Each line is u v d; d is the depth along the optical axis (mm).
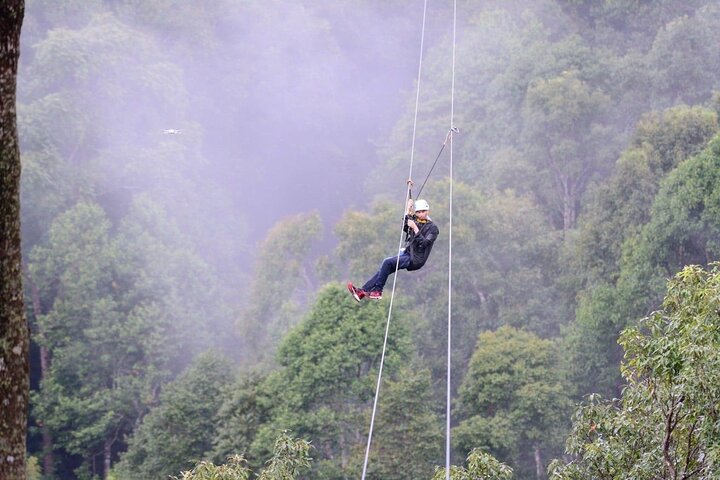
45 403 180750
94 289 197250
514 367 139250
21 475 24125
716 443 40125
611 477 47312
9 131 24484
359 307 145750
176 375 197375
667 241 150625
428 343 179375
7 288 24281
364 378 137250
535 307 186125
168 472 132500
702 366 40000
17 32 24750
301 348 142375
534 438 134375
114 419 180250
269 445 122250
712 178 146875
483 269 191625
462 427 131625
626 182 177000
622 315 145625
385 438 120250
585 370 147125
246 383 137000
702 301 42250
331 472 120750
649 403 44938
